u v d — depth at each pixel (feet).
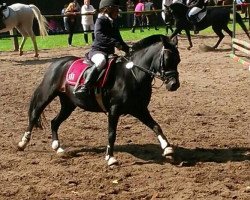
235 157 27.07
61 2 103.76
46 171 25.27
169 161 26.02
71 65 26.94
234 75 50.14
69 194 22.16
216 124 33.55
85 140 30.45
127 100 24.85
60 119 28.45
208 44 71.92
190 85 46.09
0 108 38.99
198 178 23.85
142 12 74.23
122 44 25.63
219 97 41.39
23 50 71.31
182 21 65.51
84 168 25.59
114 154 27.58
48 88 27.53
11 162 26.71
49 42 79.97
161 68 24.27
